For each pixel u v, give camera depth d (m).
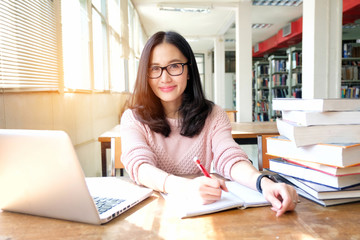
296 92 7.78
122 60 5.96
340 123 0.78
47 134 0.62
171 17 8.07
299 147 0.84
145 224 0.67
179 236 0.60
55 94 2.38
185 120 1.22
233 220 0.68
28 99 1.91
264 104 10.02
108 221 0.68
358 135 0.78
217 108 1.32
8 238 0.60
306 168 0.83
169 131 1.23
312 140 0.78
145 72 1.18
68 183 0.64
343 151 0.72
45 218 0.72
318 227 0.63
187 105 1.23
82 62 3.43
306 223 0.66
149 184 0.91
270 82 9.17
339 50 3.42
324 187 0.78
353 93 6.91
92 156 3.56
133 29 7.03
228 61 14.09
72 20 3.01
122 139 1.19
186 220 0.69
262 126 2.73
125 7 5.50
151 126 1.20
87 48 3.48
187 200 0.79
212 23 8.76
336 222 0.66
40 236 0.61
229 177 0.98
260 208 0.76
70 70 2.92
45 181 0.65
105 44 4.47
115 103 5.24
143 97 1.22
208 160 1.25
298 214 0.71
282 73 9.11
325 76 3.43
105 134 2.13
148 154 1.04
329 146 0.74
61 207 0.68
